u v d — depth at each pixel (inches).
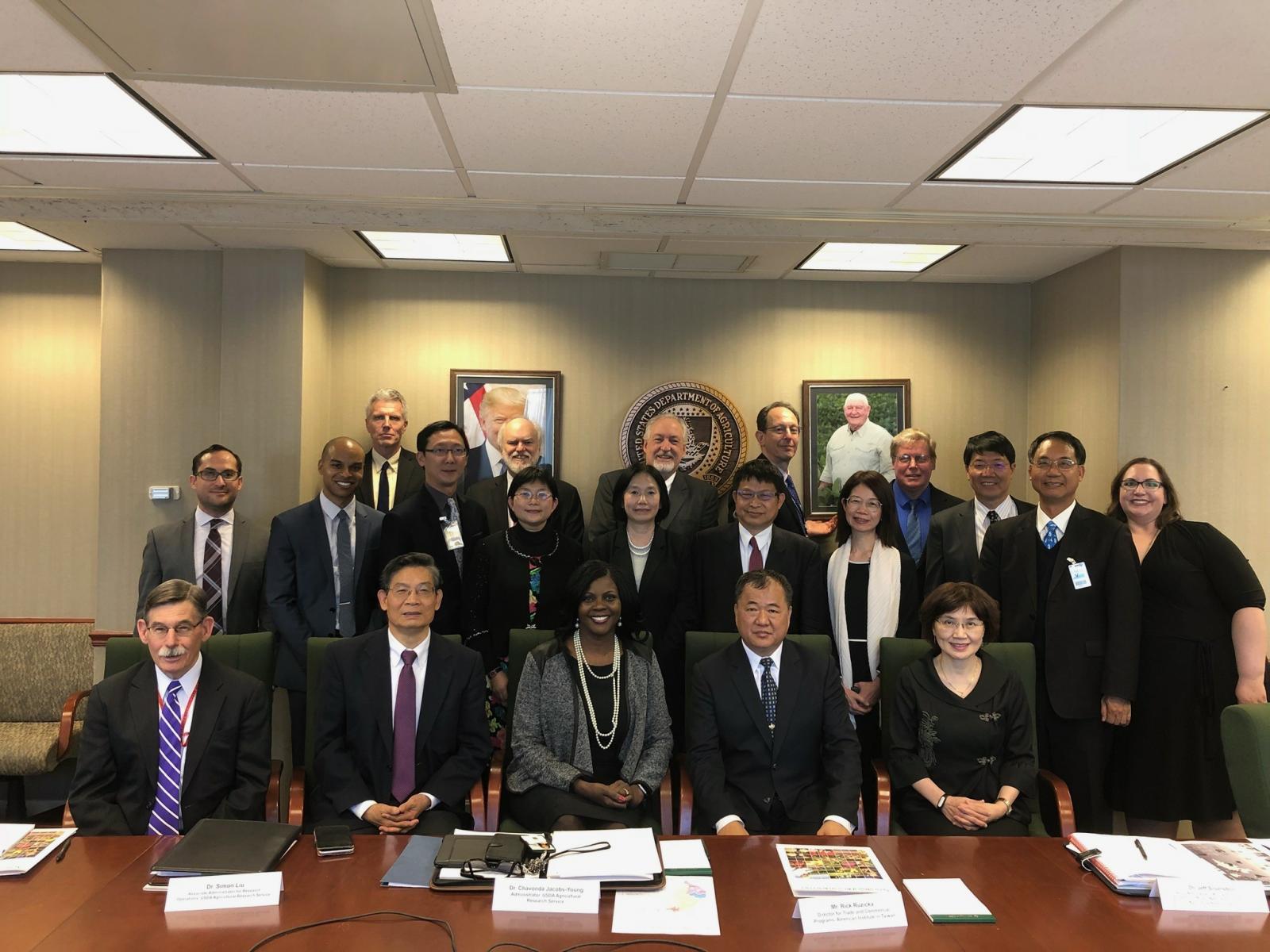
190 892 74.0
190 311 188.9
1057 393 202.4
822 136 123.8
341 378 206.1
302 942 68.0
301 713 155.4
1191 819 137.2
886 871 81.7
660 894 76.2
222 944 67.5
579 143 127.0
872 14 90.7
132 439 188.1
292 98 112.0
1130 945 68.7
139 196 152.9
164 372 188.4
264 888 74.9
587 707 120.6
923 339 213.8
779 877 80.4
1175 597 138.8
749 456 212.4
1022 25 92.6
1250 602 134.2
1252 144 125.2
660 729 123.6
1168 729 137.9
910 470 180.5
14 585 208.7
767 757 118.3
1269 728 95.2
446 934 69.6
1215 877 77.0
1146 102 111.9
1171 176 139.3
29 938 68.2
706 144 126.8
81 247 188.2
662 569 151.2
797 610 146.6
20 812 173.8
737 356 212.4
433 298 207.6
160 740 108.8
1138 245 176.4
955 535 162.6
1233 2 87.5
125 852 84.7
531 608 145.8
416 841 87.0
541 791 116.0
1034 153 130.2
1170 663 138.3
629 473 151.1
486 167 137.7
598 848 82.0
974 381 213.8
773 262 193.5
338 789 114.0
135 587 186.9
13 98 114.0
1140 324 179.2
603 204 156.8
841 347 213.3
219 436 189.0
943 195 149.7
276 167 138.6
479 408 206.4
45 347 209.0
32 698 178.2
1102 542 136.9
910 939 69.4
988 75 104.5
